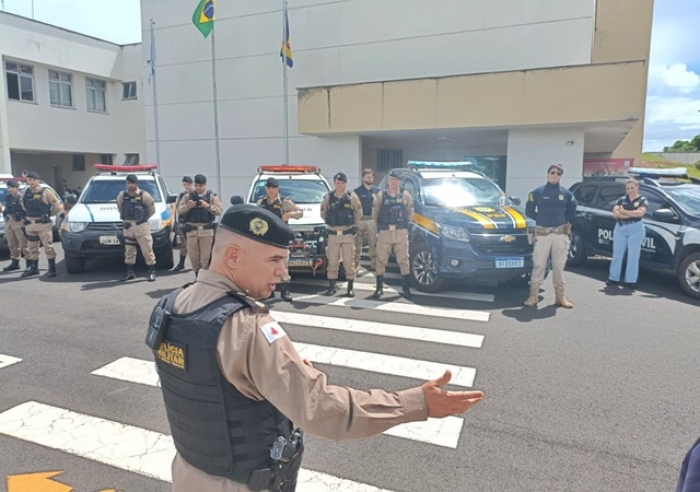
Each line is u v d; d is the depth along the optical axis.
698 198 7.84
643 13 20.22
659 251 7.76
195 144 19.33
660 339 5.40
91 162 25.50
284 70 16.80
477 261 6.82
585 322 6.05
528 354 4.95
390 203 7.13
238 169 18.72
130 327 5.82
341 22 16.61
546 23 14.16
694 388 4.15
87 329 5.75
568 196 6.60
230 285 1.54
